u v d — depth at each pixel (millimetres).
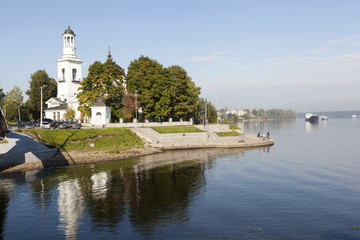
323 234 24422
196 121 120625
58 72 109812
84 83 87438
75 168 48969
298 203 32406
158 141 76875
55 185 38125
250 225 26047
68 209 29469
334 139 111375
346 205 31938
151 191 36062
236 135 97188
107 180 41094
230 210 29750
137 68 90000
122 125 79500
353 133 147250
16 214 28203
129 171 47125
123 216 27688
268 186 39375
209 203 31859
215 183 40500
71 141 61219
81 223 26031
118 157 58969
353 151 75562
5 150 47719
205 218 27469
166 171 47469
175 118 104438
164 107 90125
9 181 39906
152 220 26766
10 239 23016
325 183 41375
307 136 126750
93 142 64500
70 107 95750
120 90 87938
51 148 56281
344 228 25703
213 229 25000
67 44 109375
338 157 65312
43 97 121875
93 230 24594
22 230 24656
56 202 31562
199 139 84750
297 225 26219
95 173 45312
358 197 34906
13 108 106750
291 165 54844
